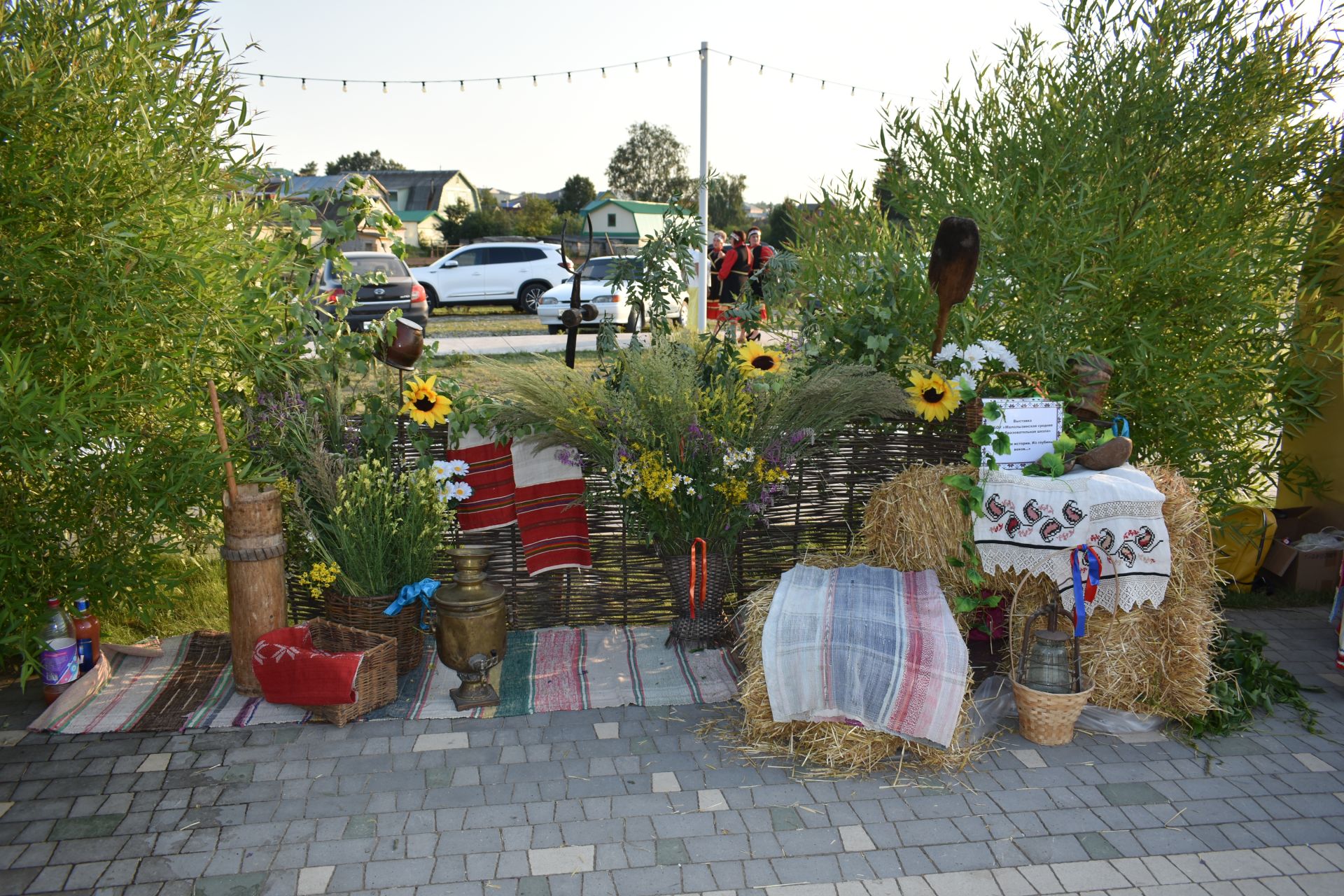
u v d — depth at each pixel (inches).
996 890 113.1
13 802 129.8
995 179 202.1
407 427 181.2
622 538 188.4
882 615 147.4
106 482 150.8
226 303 159.3
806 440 178.1
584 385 179.6
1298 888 114.0
